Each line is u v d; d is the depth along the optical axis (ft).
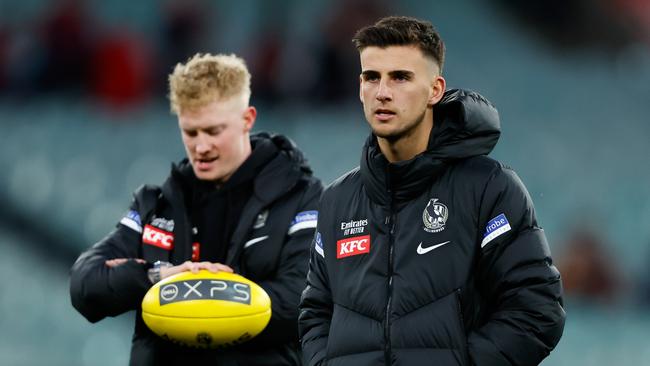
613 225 121.60
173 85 40.24
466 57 156.97
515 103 146.51
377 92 32.42
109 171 126.21
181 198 41.19
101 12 144.25
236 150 40.37
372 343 32.22
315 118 133.28
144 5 148.15
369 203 34.09
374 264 33.12
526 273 31.81
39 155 126.93
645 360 100.99
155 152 128.16
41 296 114.73
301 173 42.01
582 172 130.41
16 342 109.19
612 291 115.24
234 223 40.86
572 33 161.27
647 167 131.34
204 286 36.55
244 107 40.73
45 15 139.33
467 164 33.42
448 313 31.76
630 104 145.07
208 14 143.95
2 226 119.75
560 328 32.01
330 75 136.36
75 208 121.70
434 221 32.78
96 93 137.28
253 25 144.66
